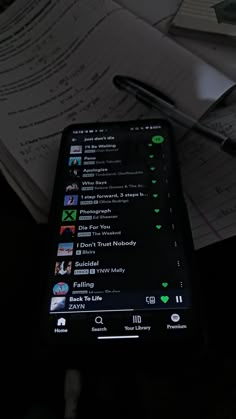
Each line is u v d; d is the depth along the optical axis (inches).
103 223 7.0
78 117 9.1
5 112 9.1
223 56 9.5
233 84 8.6
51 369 5.5
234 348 5.6
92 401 5.2
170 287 6.2
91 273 6.4
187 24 10.1
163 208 7.1
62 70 10.0
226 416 5.1
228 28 9.7
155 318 5.9
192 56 9.2
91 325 5.9
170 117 8.5
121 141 8.3
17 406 5.3
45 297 6.1
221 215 6.9
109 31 10.3
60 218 7.1
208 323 5.8
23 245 7.0
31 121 8.9
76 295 6.2
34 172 7.8
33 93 9.6
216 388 5.3
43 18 11.1
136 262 6.5
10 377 5.5
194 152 8.1
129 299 6.1
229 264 6.4
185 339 5.6
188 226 6.7
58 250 6.7
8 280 6.6
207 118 8.6
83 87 9.7
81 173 7.8
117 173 7.7
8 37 11.0
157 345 5.5
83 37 10.4
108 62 9.9
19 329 5.9
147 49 9.7
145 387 5.3
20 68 10.2
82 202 7.3
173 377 5.4
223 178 7.6
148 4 11.2
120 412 5.1
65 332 5.8
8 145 8.3
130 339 5.7
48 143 8.5
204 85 8.7
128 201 7.3
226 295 6.1
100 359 5.5
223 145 7.6
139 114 9.1
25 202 7.4
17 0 11.5
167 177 7.5
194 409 5.2
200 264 6.5
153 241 6.7
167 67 9.2
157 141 8.1
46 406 5.3
